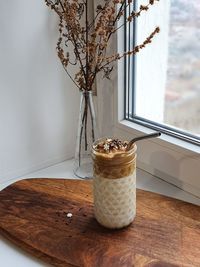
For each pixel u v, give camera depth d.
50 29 0.65
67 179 0.65
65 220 0.53
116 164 0.47
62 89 0.70
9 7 0.59
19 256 0.49
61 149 0.75
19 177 0.70
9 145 0.67
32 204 0.57
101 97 0.73
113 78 0.68
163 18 0.62
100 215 0.51
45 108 0.69
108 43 0.66
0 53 0.61
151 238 0.49
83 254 0.47
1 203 0.58
